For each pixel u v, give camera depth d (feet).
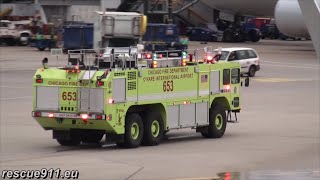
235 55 555.28
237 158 216.13
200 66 258.78
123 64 234.58
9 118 315.99
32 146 240.53
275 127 296.30
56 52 282.77
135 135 236.84
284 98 413.59
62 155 221.25
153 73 240.12
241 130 287.48
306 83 512.63
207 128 263.90
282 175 143.33
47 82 232.94
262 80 533.96
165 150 232.53
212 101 265.13
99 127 228.22
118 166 200.75
